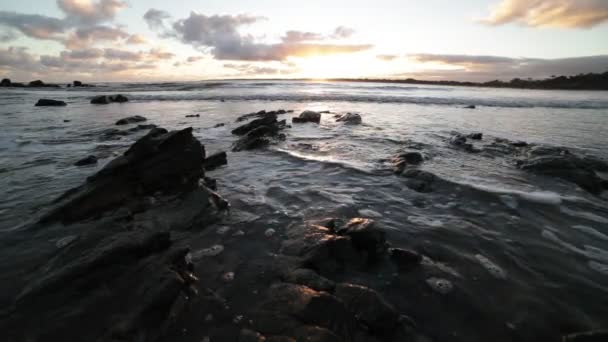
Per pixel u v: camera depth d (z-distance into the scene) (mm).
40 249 5043
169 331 3465
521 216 6605
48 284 3672
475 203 7285
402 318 3705
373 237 4898
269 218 6410
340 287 3869
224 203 6812
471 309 3887
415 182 8406
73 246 4574
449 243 5461
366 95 40969
